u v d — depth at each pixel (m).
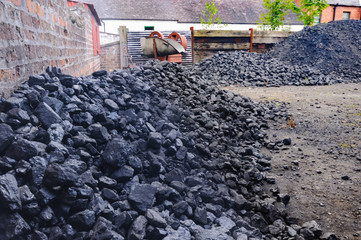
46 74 2.34
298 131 4.00
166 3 20.78
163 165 2.21
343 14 24.06
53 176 1.45
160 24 19.53
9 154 1.52
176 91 3.74
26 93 1.93
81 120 2.14
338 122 4.24
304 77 8.14
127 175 1.86
